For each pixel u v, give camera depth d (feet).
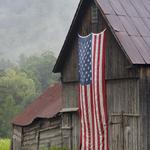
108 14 175.01
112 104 178.29
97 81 182.70
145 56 164.14
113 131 177.47
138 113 165.78
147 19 178.81
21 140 255.09
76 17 193.67
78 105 198.08
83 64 190.80
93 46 184.75
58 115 211.41
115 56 175.22
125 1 183.42
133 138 168.04
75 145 200.44
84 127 190.70
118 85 175.52
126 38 168.04
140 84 164.66
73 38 200.85
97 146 183.73
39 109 243.40
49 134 223.92
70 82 205.16
